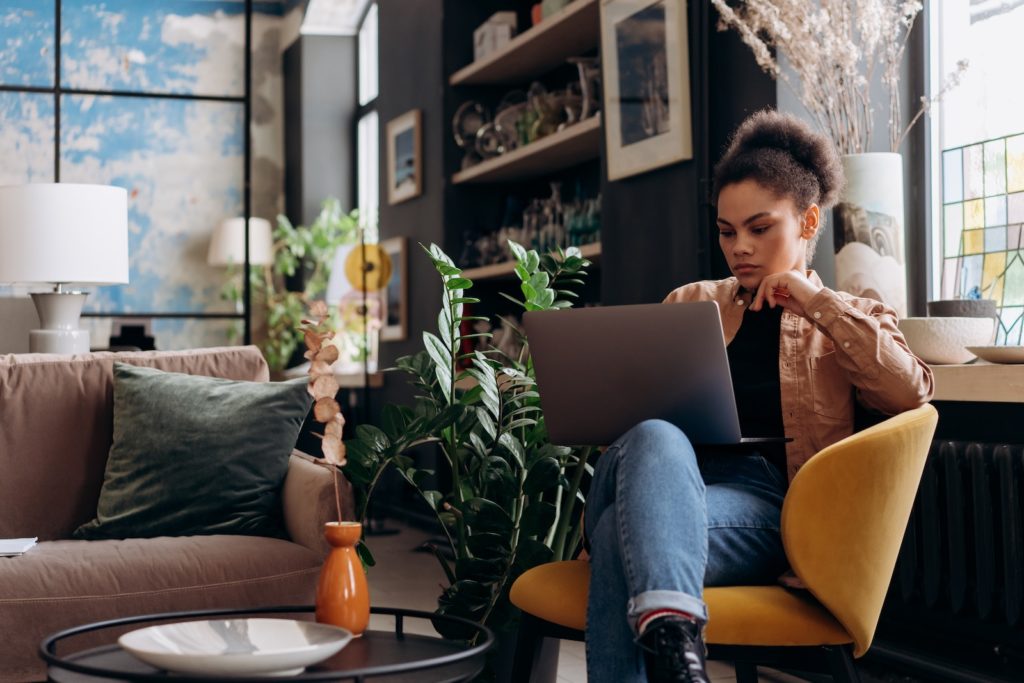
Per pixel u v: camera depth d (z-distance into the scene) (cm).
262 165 882
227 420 256
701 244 352
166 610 217
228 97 545
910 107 327
